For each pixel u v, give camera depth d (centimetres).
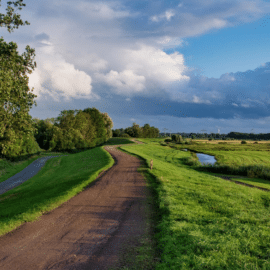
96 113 10156
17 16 1606
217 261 532
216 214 951
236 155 7144
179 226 759
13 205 1280
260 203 1286
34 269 526
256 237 705
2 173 3316
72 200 1195
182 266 505
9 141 1841
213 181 1930
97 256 587
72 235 730
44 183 2325
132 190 1448
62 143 7212
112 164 2930
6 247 646
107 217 915
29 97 1803
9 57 1645
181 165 4669
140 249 626
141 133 18638
